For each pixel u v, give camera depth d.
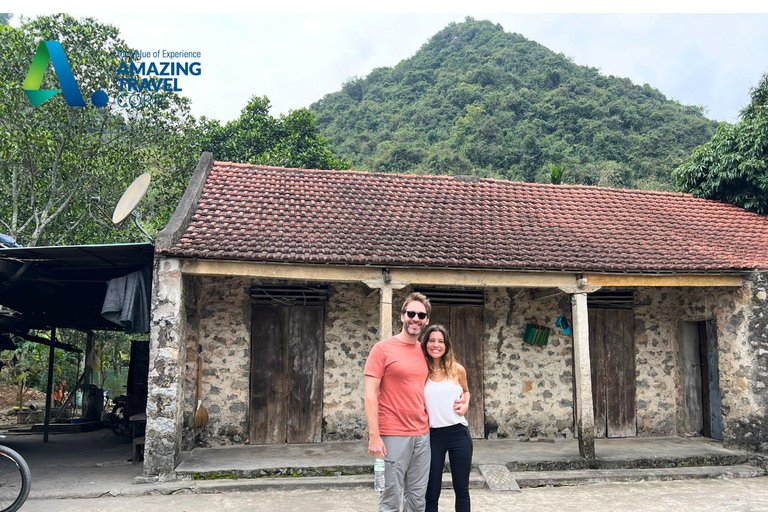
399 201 9.79
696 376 9.72
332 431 8.92
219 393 8.65
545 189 11.18
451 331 9.37
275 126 21.20
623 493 6.68
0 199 15.44
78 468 7.86
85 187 15.40
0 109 13.91
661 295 9.98
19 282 8.17
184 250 7.06
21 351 15.75
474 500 6.31
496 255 7.96
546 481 7.09
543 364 9.49
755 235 9.79
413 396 3.82
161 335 7.01
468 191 10.64
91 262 7.64
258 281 9.00
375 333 9.23
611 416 9.55
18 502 5.23
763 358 8.17
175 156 16.77
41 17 14.98
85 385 13.66
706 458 7.93
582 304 7.96
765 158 10.57
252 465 7.17
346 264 7.38
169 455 6.84
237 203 8.86
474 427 9.21
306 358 9.02
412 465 3.82
